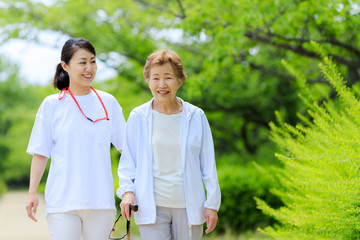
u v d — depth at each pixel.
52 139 4.94
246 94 16.16
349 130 5.42
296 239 5.61
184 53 15.30
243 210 10.69
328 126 5.58
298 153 5.87
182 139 4.63
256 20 9.53
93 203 4.76
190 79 11.53
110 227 4.92
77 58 4.86
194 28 10.61
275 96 16.17
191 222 4.54
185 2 11.22
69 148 4.81
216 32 10.74
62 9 14.18
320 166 5.37
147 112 4.72
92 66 4.94
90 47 4.94
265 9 9.48
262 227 10.56
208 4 10.55
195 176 4.63
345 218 4.84
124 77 15.23
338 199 4.96
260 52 14.63
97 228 4.85
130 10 14.17
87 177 4.78
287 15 9.55
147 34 14.73
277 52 14.12
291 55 12.69
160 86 4.57
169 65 4.58
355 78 10.55
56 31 14.47
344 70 11.27
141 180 4.64
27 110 71.06
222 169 12.12
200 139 4.71
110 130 5.03
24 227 17.64
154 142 4.64
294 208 5.91
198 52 14.67
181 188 4.58
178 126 4.67
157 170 4.61
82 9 14.18
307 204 5.79
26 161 64.12
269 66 14.88
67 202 4.71
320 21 9.19
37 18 14.56
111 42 14.43
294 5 9.56
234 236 10.65
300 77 6.64
